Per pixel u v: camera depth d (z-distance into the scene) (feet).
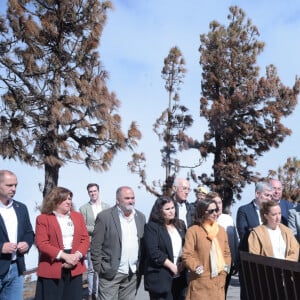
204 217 19.58
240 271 21.91
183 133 82.38
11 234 18.60
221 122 86.43
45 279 18.57
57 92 44.39
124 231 20.79
